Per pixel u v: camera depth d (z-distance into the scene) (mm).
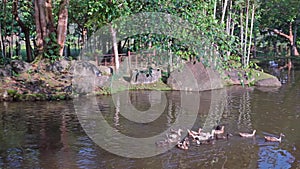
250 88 17312
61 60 16938
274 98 14719
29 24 20375
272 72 24453
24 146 8438
